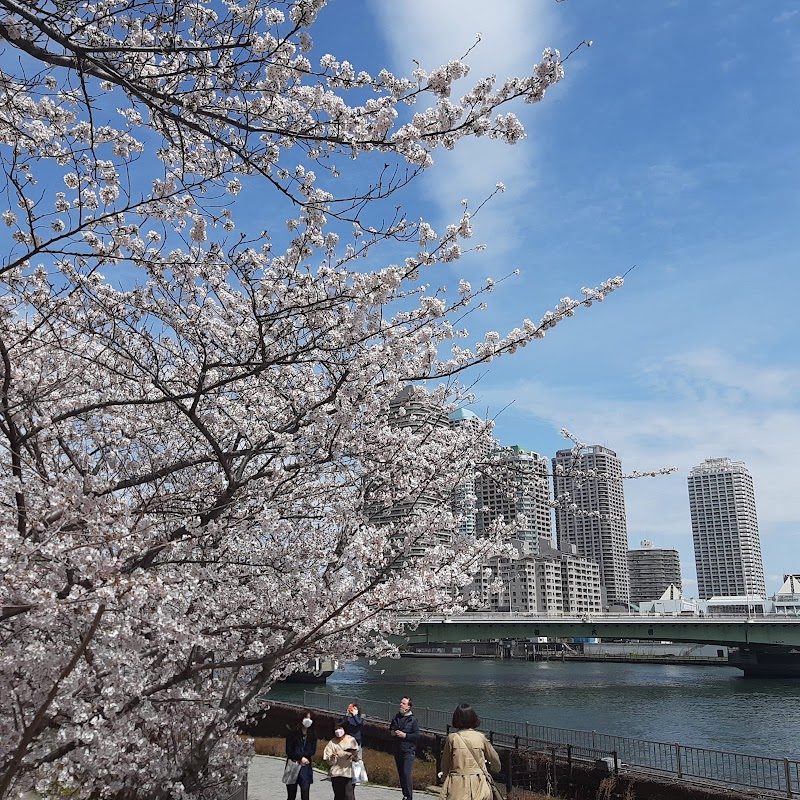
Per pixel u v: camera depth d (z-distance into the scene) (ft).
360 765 41.96
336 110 18.04
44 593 15.72
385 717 66.33
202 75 18.90
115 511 17.81
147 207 23.27
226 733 25.85
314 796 46.50
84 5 19.06
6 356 20.68
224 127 21.29
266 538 27.27
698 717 140.77
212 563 24.13
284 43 17.66
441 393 31.94
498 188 25.09
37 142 22.35
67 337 26.32
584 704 162.71
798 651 250.57
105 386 27.73
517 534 29.63
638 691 197.67
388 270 23.73
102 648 18.26
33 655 17.97
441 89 18.02
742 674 279.90
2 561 15.60
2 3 14.58
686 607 370.53
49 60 15.39
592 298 26.50
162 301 25.73
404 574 23.98
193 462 21.65
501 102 18.13
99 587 15.83
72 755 18.84
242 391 27.35
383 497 29.12
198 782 24.90
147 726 21.17
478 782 24.80
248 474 27.27
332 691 150.41
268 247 27.78
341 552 26.40
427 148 18.78
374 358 24.85
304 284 26.14
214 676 25.81
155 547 18.74
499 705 158.92
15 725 19.25
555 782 47.29
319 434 26.40
